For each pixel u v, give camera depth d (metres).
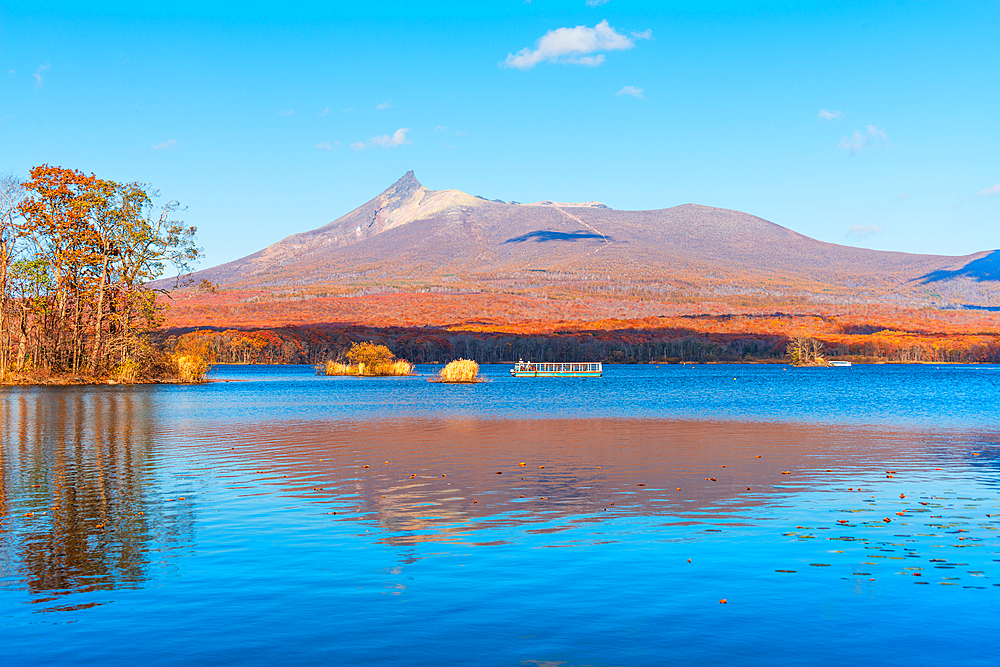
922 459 21.56
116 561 11.14
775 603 9.34
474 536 12.63
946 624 8.69
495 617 8.87
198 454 22.81
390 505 15.19
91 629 8.52
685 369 166.62
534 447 24.50
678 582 10.12
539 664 7.62
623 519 13.91
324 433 28.88
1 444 25.27
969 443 25.39
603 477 18.53
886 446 24.61
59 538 12.50
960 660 7.76
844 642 8.20
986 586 9.98
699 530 13.05
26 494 16.33
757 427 31.12
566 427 31.20
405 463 20.92
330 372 111.56
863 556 11.41
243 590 9.82
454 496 16.14
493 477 18.56
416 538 12.50
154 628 8.55
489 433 28.88
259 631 8.46
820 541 12.29
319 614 8.96
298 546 11.99
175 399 51.00
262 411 40.50
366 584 10.06
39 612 9.04
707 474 18.98
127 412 39.28
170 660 7.75
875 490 16.73
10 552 11.63
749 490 16.78
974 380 97.62
